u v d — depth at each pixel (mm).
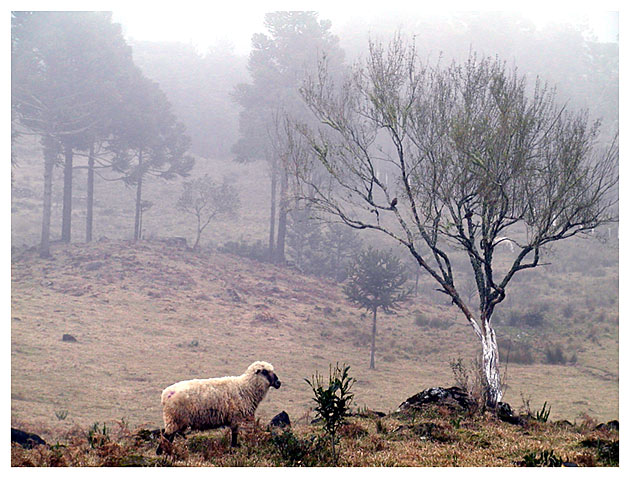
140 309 44625
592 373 39938
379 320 52875
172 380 31156
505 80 18078
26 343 34438
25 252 56375
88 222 64750
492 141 17062
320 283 61906
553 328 51688
